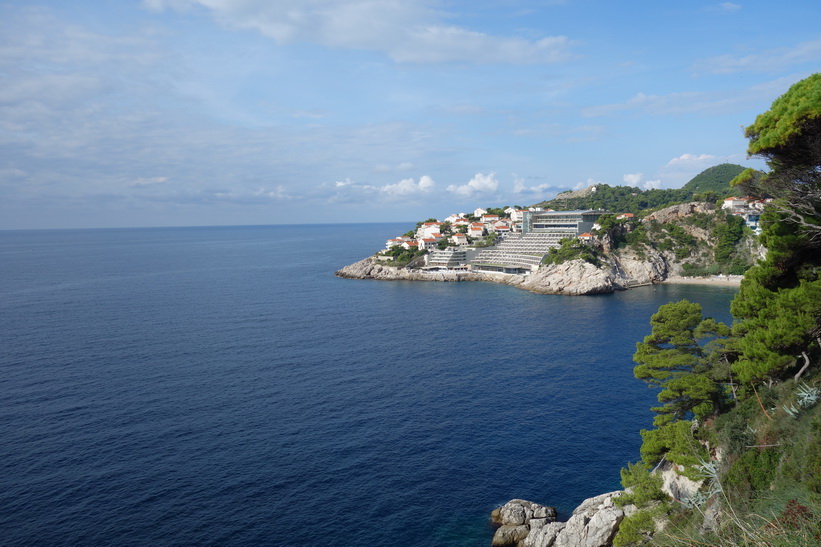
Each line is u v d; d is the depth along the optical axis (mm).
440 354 104125
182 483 54719
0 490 52906
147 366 95500
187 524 48094
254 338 118625
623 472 44312
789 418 31500
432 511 51000
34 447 62125
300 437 65625
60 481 54750
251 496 52625
